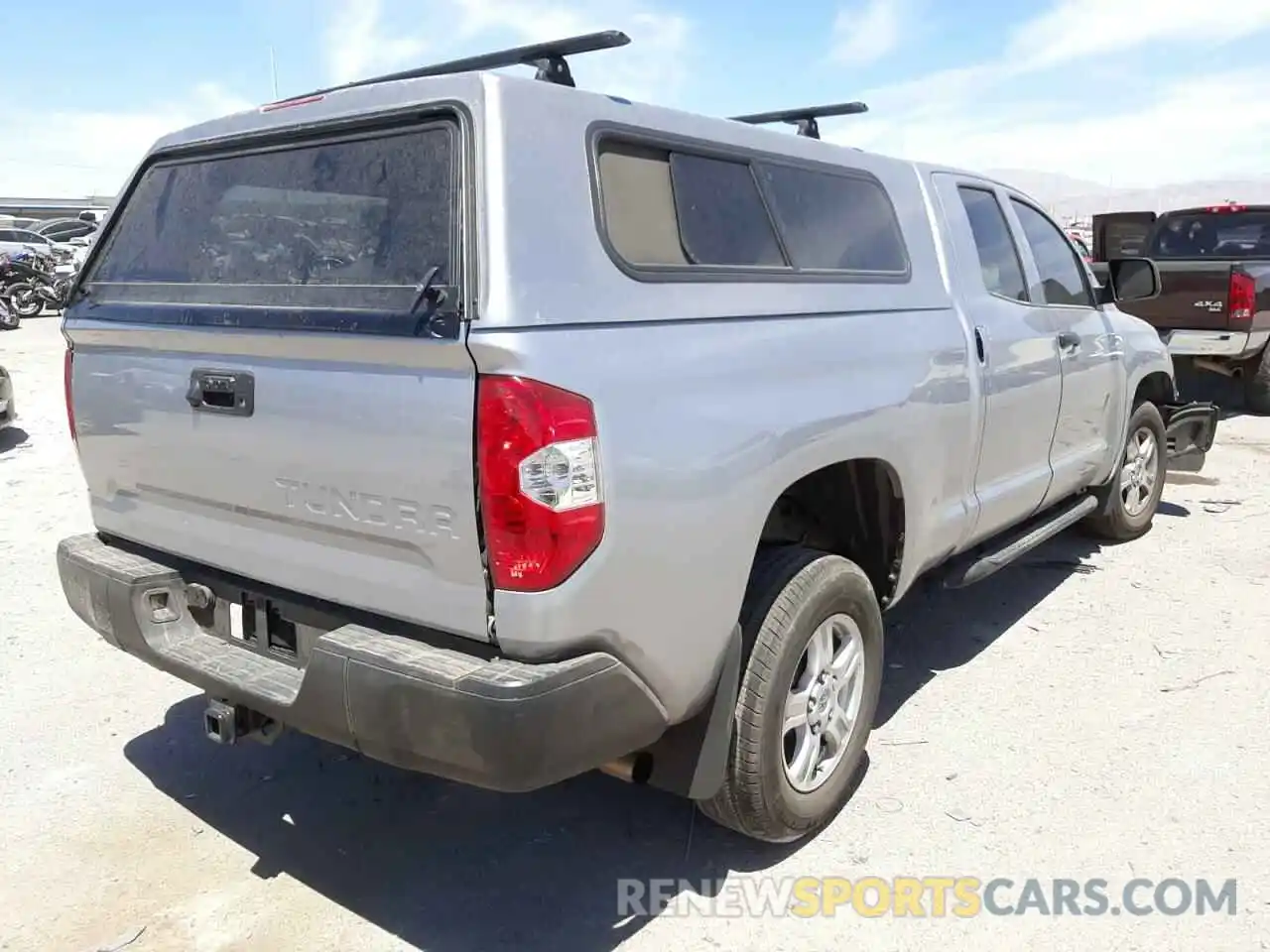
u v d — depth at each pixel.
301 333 2.54
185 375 2.91
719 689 2.83
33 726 4.05
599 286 2.50
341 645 2.52
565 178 2.50
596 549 2.38
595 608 2.41
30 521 6.77
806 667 3.17
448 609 2.46
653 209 2.77
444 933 2.89
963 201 4.29
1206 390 11.87
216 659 2.96
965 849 3.24
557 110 2.53
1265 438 9.38
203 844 3.30
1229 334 9.78
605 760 2.56
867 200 3.67
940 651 4.73
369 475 2.51
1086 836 3.29
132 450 3.16
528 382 2.28
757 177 3.17
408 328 2.37
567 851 3.28
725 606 2.76
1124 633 4.91
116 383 3.16
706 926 2.91
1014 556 4.53
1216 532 6.52
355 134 2.67
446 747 2.36
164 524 3.15
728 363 2.77
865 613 3.36
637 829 3.40
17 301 20.42
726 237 2.99
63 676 4.49
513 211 2.36
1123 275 5.52
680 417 2.58
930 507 3.74
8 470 8.11
